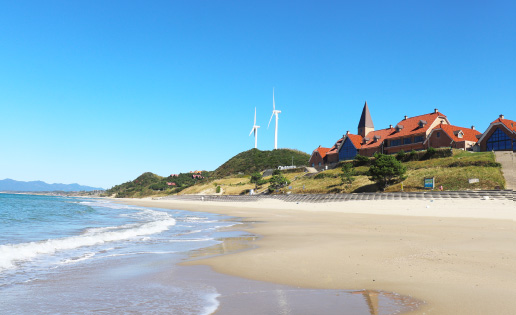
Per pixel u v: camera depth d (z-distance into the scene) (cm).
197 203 8862
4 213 3656
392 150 8850
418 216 3353
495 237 1642
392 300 723
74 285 902
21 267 1132
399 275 942
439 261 1109
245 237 1952
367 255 1241
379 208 4488
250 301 739
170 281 938
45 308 713
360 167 8225
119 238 1914
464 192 4412
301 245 1545
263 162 15650
